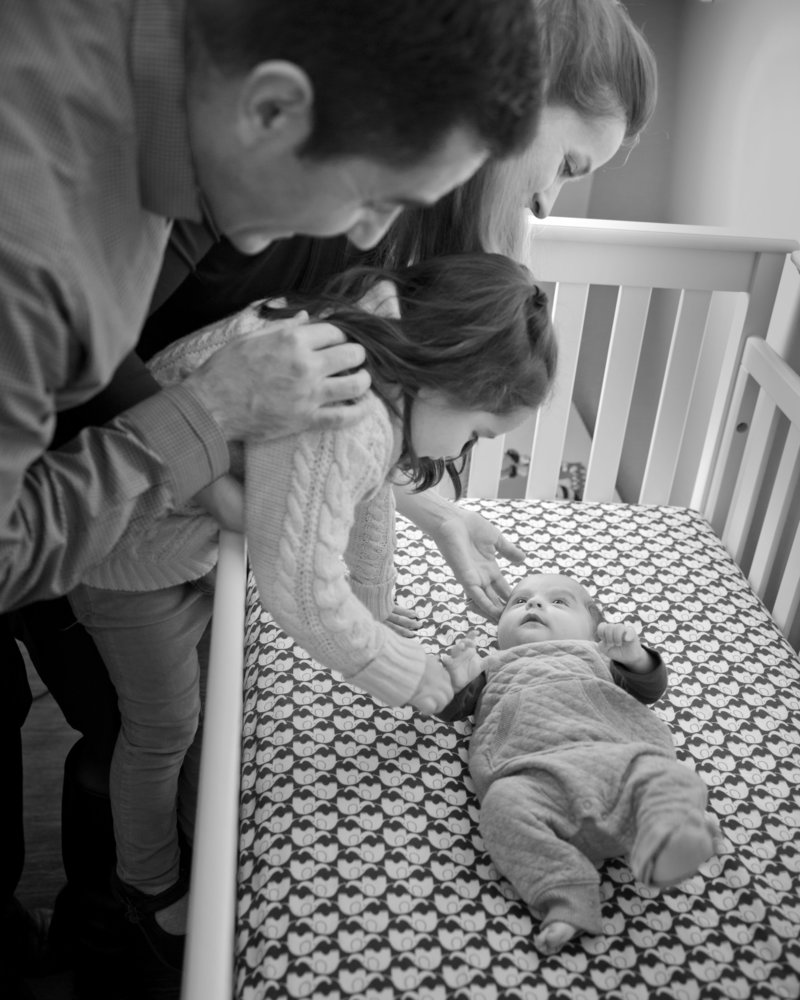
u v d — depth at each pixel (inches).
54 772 72.6
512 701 43.4
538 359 41.0
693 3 83.6
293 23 23.4
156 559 41.5
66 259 24.5
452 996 35.0
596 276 63.5
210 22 24.4
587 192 94.7
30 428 26.4
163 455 31.8
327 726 45.3
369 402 37.1
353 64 23.6
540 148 43.3
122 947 57.6
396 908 37.7
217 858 34.4
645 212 94.1
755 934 38.0
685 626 55.7
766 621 56.7
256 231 30.1
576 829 38.2
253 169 26.8
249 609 53.9
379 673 39.1
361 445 36.7
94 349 26.6
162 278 37.5
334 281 41.3
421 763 44.0
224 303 45.3
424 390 39.0
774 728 48.6
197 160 27.3
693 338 66.6
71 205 25.0
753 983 36.2
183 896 54.2
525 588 50.9
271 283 46.1
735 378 66.9
